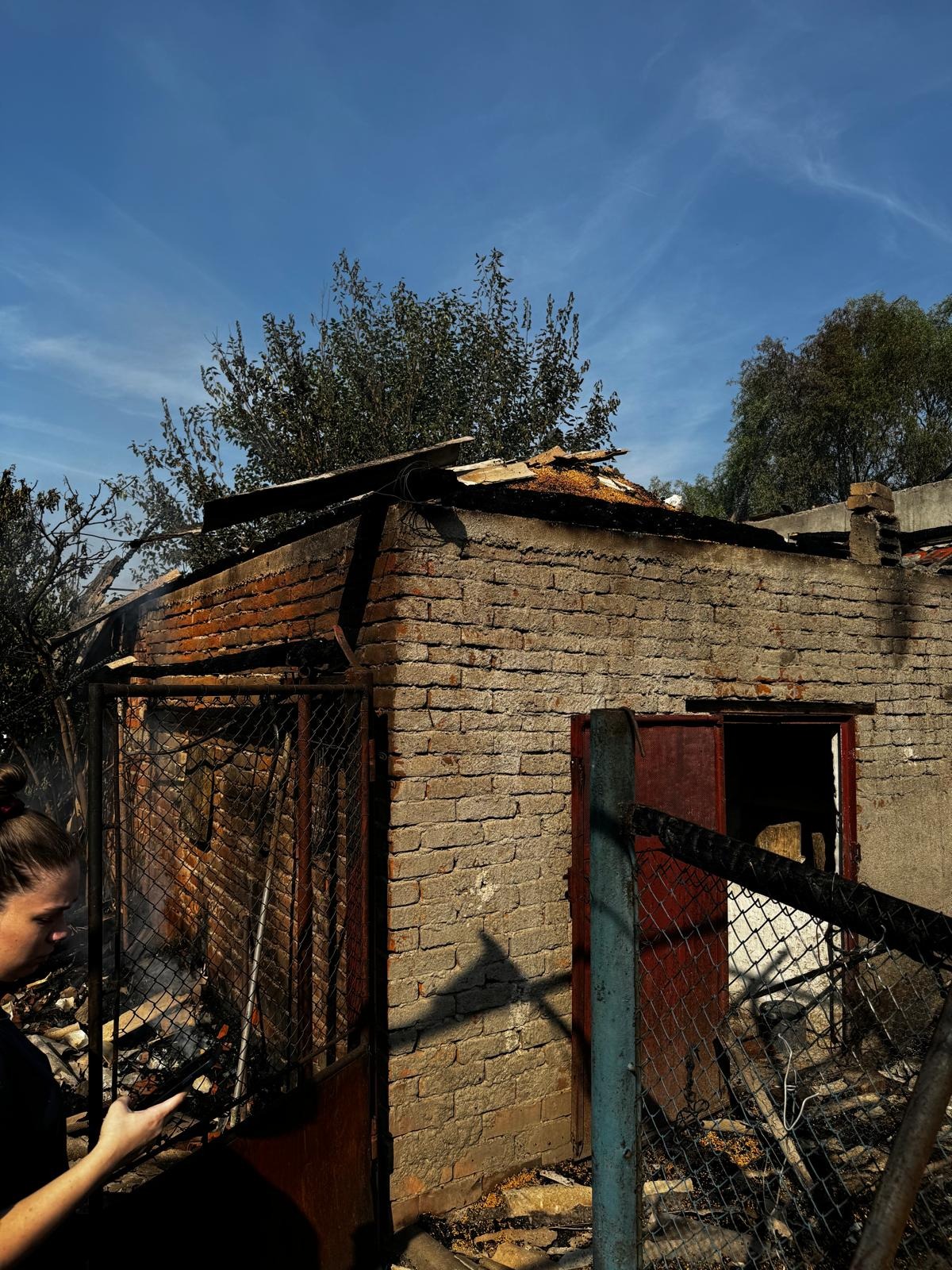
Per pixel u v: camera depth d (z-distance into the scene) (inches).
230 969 216.5
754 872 62.7
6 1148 60.2
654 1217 123.1
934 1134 52.5
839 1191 129.0
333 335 521.0
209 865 238.1
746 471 961.5
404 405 503.8
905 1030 162.9
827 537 237.8
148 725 289.0
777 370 977.5
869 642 219.1
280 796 172.6
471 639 155.0
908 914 54.9
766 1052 179.3
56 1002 228.4
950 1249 79.4
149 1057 197.3
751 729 265.7
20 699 350.0
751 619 195.8
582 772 164.2
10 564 359.9
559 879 163.8
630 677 175.5
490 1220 146.2
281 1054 177.6
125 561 402.9
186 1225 106.5
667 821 68.3
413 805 147.0
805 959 216.8
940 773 235.3
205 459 465.1
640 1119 70.9
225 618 235.1
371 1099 137.7
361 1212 133.6
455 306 519.2
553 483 230.5
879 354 921.5
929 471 882.1
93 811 102.3
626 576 175.8
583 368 529.3
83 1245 95.7
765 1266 113.0
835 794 216.8
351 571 165.2
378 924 147.9
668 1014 165.6
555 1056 161.8
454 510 154.8
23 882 60.5
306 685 134.6
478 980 152.9
